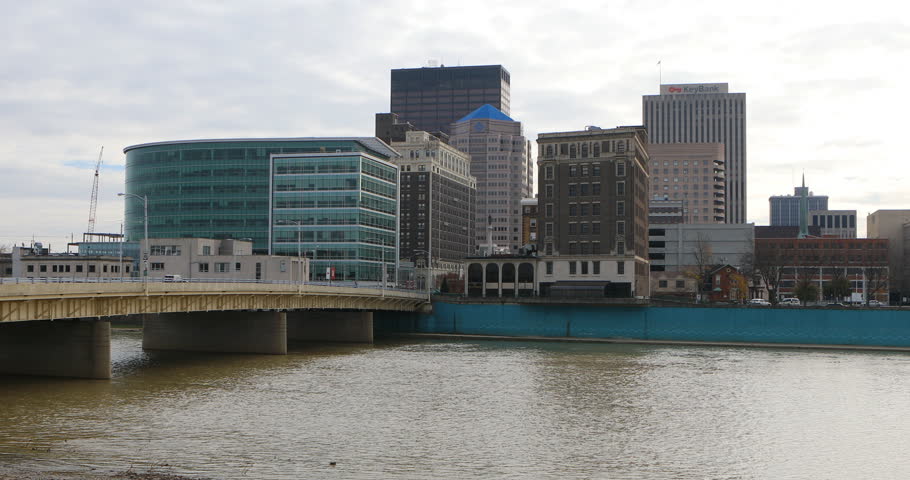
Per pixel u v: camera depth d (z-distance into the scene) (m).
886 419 62.94
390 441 52.00
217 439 51.47
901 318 125.12
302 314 135.12
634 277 153.38
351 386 75.56
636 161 157.38
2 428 53.34
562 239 157.25
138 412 60.12
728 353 114.62
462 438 53.31
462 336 142.75
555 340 136.00
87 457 45.38
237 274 158.62
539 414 62.44
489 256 164.62
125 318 157.50
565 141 158.00
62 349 77.38
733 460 49.06
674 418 61.91
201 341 108.19
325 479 42.12
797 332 129.38
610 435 55.25
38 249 199.12
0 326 78.81
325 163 194.25
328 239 192.88
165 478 40.28
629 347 123.69
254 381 78.19
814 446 53.47
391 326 149.50
